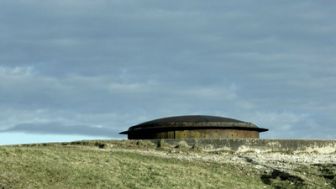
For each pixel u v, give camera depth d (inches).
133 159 1233.4
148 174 1132.5
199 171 1197.1
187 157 1307.8
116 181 1069.8
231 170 1240.8
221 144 1396.4
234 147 1398.9
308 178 1210.0
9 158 1097.4
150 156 1284.4
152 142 1387.8
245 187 1133.1
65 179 1038.4
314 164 1315.2
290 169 1266.0
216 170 1229.1
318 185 1175.6
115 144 1382.9
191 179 1135.6
